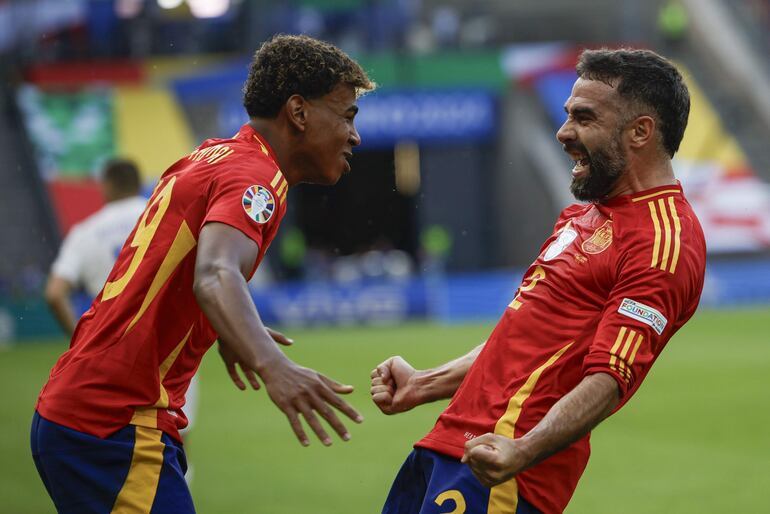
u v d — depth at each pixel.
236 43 89.75
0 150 85.62
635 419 33.50
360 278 87.31
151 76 89.31
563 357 10.58
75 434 10.68
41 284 75.06
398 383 12.55
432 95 89.00
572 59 90.88
